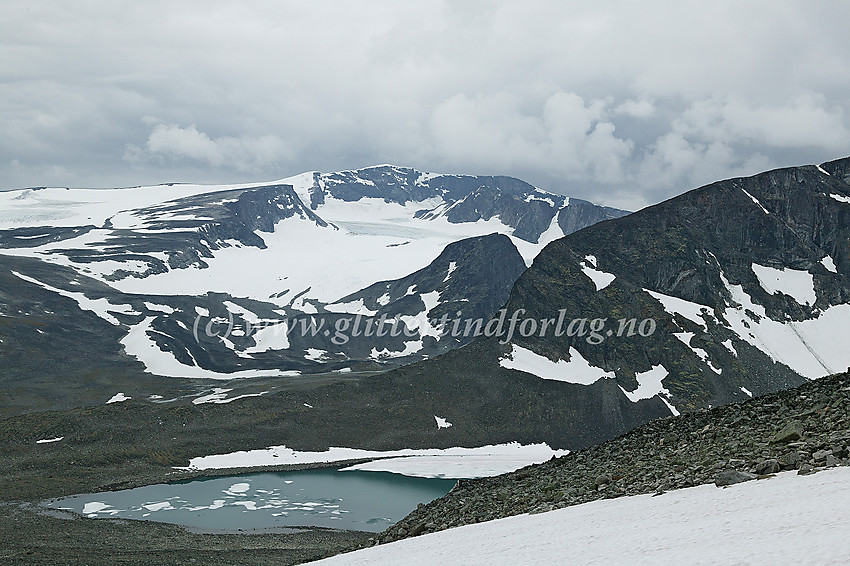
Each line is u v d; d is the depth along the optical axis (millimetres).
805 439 31984
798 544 15742
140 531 85500
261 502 104812
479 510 43250
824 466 26312
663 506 26688
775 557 15109
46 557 66250
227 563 64812
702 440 39781
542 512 35469
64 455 129375
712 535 19328
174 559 65812
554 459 53781
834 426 31984
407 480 120875
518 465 133250
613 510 28891
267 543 78688
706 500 25453
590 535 24219
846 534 15500
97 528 86562
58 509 98750
